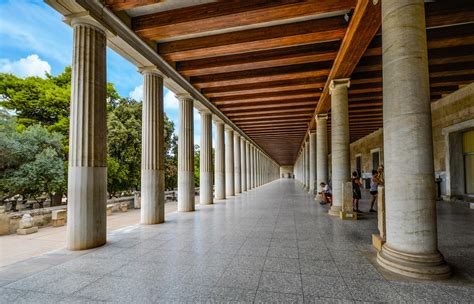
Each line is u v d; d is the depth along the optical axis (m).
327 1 6.45
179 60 10.04
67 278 4.21
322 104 14.35
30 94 17.67
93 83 6.46
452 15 6.46
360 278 3.98
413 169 4.11
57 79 19.67
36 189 14.08
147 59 8.80
